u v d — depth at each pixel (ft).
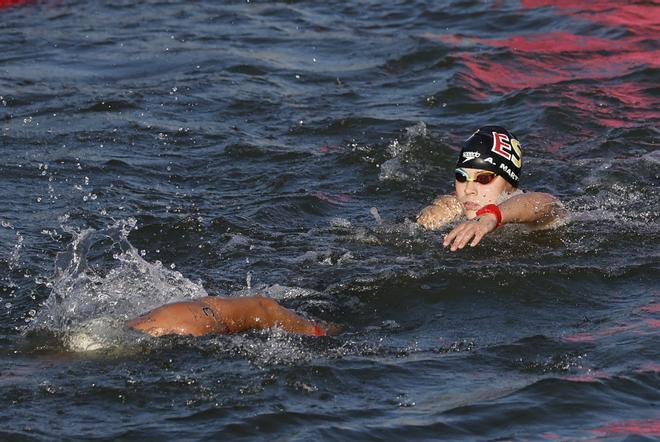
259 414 60.03
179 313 69.67
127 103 140.26
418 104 141.18
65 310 75.10
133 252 87.81
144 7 207.51
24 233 94.94
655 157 115.96
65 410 60.64
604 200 103.09
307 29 186.60
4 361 67.15
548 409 61.21
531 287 80.23
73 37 181.06
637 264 84.23
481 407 61.36
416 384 64.49
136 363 66.18
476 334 72.69
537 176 110.93
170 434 57.98
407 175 113.29
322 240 93.09
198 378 64.23
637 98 140.26
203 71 157.48
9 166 114.42
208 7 206.59
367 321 75.56
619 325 73.15
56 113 136.15
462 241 84.23
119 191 107.55
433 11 197.16
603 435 58.23
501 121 132.46
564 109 134.31
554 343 70.33
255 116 136.36
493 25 185.78
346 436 57.93
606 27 180.34
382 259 87.45
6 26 191.11
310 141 125.80
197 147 123.44
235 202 104.68
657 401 62.34
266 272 85.10
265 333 70.49
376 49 170.81
